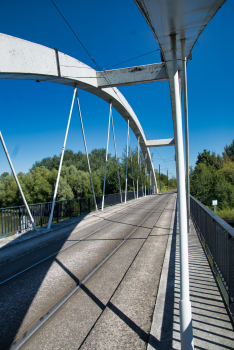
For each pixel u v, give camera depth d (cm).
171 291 360
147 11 251
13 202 4000
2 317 311
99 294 369
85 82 1302
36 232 902
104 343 249
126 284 401
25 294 380
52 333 272
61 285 409
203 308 301
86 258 562
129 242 708
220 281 347
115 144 2202
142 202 2461
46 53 991
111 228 963
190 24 285
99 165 6369
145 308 318
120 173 4022
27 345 252
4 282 432
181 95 665
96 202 1703
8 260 578
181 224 216
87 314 311
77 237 809
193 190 2952
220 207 2617
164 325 272
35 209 1002
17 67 847
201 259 486
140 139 3403
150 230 890
